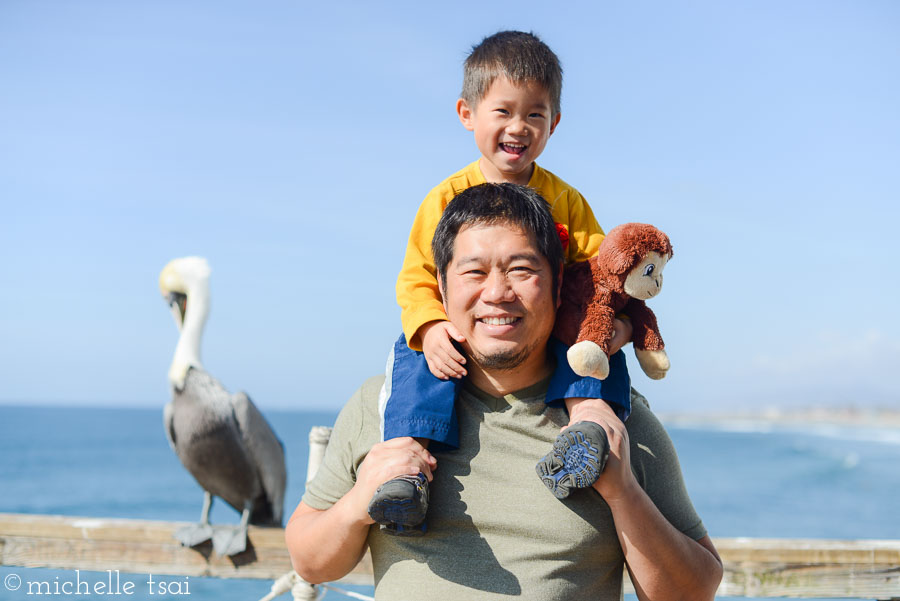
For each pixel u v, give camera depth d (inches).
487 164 108.7
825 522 1053.2
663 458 84.8
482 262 78.5
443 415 81.5
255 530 154.3
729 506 1190.3
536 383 84.9
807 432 4613.7
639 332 87.6
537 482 79.8
